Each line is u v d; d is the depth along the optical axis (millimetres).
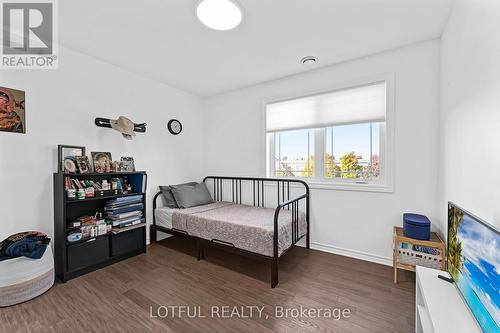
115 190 2363
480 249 909
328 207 2592
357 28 1852
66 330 1399
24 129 1918
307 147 2832
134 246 2543
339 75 2477
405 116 2137
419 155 2084
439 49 1979
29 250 1708
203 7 1554
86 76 2318
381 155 2342
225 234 2244
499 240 771
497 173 946
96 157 2311
